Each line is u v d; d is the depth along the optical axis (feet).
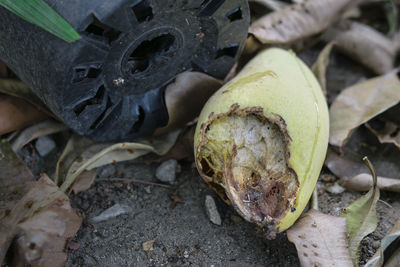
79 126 1.18
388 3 1.60
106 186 1.24
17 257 1.06
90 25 1.08
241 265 1.14
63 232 1.09
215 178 1.12
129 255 1.15
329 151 1.28
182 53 1.19
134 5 1.07
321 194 1.24
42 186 1.11
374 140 1.34
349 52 1.52
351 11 1.58
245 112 1.09
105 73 1.13
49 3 1.04
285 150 1.08
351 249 1.10
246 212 1.09
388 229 1.18
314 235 1.10
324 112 1.16
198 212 1.21
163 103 1.24
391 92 1.30
